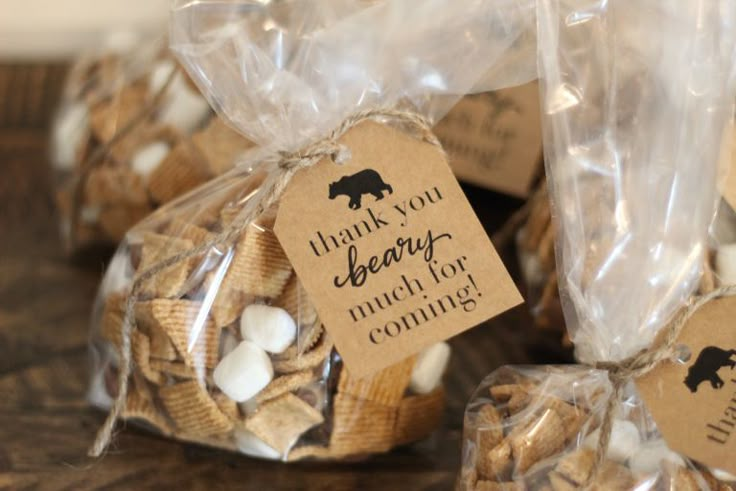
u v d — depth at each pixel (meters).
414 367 0.43
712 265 0.40
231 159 0.47
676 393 0.39
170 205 0.44
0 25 0.62
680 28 0.40
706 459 0.39
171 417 0.42
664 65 0.40
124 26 0.64
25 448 0.42
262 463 0.42
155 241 0.42
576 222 0.41
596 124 0.41
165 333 0.41
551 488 0.39
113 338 0.43
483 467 0.39
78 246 0.51
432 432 0.44
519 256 0.49
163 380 0.42
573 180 0.41
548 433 0.39
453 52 0.41
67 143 0.52
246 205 0.41
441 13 0.41
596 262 0.40
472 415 0.41
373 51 0.41
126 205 0.50
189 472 0.42
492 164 0.50
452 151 0.50
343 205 0.40
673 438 0.39
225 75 0.41
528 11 0.41
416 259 0.40
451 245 0.40
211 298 0.41
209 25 0.41
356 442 0.42
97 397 0.44
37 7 0.63
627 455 0.39
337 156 0.40
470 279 0.40
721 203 0.41
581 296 0.40
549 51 0.40
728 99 0.40
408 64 0.41
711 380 0.39
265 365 0.40
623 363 0.39
